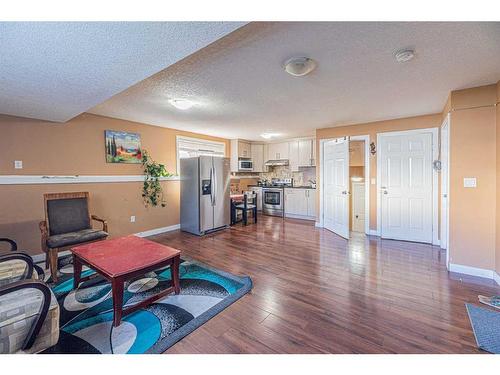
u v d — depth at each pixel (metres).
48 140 3.39
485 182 2.65
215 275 2.77
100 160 3.94
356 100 3.20
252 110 3.67
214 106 3.44
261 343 1.66
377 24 1.56
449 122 2.87
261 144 7.24
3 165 3.03
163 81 2.53
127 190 4.30
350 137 4.75
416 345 1.62
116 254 2.24
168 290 2.28
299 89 2.78
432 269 2.92
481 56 2.01
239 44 1.81
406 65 2.17
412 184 4.12
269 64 2.15
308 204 6.16
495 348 1.58
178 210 5.17
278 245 3.94
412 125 4.08
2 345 1.23
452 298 2.23
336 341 1.67
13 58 1.59
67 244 2.79
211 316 1.97
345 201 4.31
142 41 1.45
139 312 2.05
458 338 1.68
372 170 4.51
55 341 1.44
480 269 2.70
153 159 4.71
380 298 2.24
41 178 3.32
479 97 2.67
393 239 4.29
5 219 3.05
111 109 3.57
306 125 4.81
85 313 2.05
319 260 3.25
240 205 5.89
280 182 7.16
